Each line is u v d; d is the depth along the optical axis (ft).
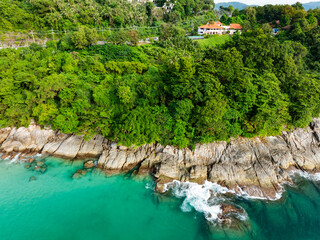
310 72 198.59
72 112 145.18
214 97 132.26
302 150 145.38
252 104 141.18
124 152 135.64
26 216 99.76
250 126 139.23
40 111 144.15
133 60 206.59
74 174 125.29
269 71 162.09
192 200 112.37
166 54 222.69
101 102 147.64
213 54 161.58
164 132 138.62
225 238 93.04
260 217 103.96
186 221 100.99
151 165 132.05
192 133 138.00
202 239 92.99
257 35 208.23
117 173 128.16
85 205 107.65
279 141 145.28
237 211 105.91
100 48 222.07
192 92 136.77
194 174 124.88
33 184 117.91
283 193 118.83
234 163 130.00
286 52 192.85
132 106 150.00
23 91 155.33
